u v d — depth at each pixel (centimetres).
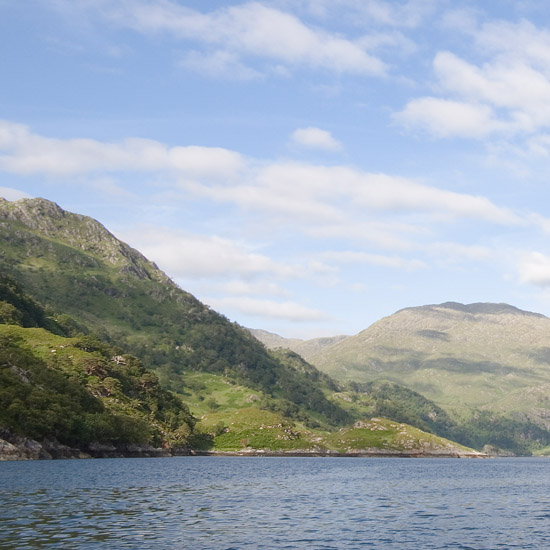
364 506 9856
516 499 11494
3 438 18525
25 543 6031
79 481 12119
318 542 6575
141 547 6028
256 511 8794
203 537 6625
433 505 10250
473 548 6462
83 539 6272
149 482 12656
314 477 16125
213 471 17262
